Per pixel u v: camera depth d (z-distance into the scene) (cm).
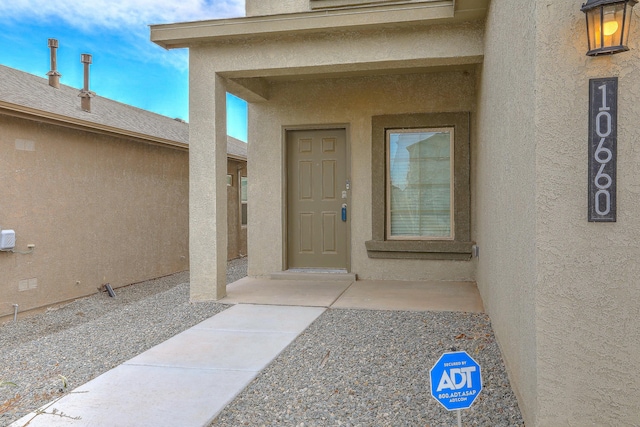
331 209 860
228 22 638
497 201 457
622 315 270
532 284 290
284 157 856
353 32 627
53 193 1008
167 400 361
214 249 679
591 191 270
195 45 673
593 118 270
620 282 270
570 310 276
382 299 672
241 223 1661
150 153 1309
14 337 824
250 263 873
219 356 458
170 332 550
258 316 596
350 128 832
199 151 678
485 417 326
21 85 1148
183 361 445
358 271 835
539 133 280
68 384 405
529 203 300
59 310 1000
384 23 596
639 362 269
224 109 699
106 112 1334
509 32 376
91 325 607
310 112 844
